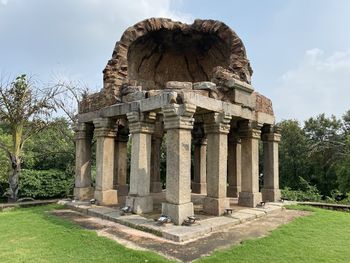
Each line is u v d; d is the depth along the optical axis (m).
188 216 8.04
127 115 9.87
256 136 11.33
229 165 14.83
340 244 6.61
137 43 12.14
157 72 14.12
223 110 9.62
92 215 9.77
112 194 11.44
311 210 10.94
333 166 29.41
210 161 9.54
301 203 12.76
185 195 8.12
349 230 8.02
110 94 11.12
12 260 5.44
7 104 14.35
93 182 19.89
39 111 15.27
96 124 11.59
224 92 10.24
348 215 10.47
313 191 23.19
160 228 7.36
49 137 21.77
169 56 13.88
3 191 18.53
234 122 12.13
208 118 9.58
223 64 12.59
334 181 29.64
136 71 12.98
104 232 7.49
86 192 12.57
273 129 12.60
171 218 7.96
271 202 12.16
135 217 8.73
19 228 7.95
